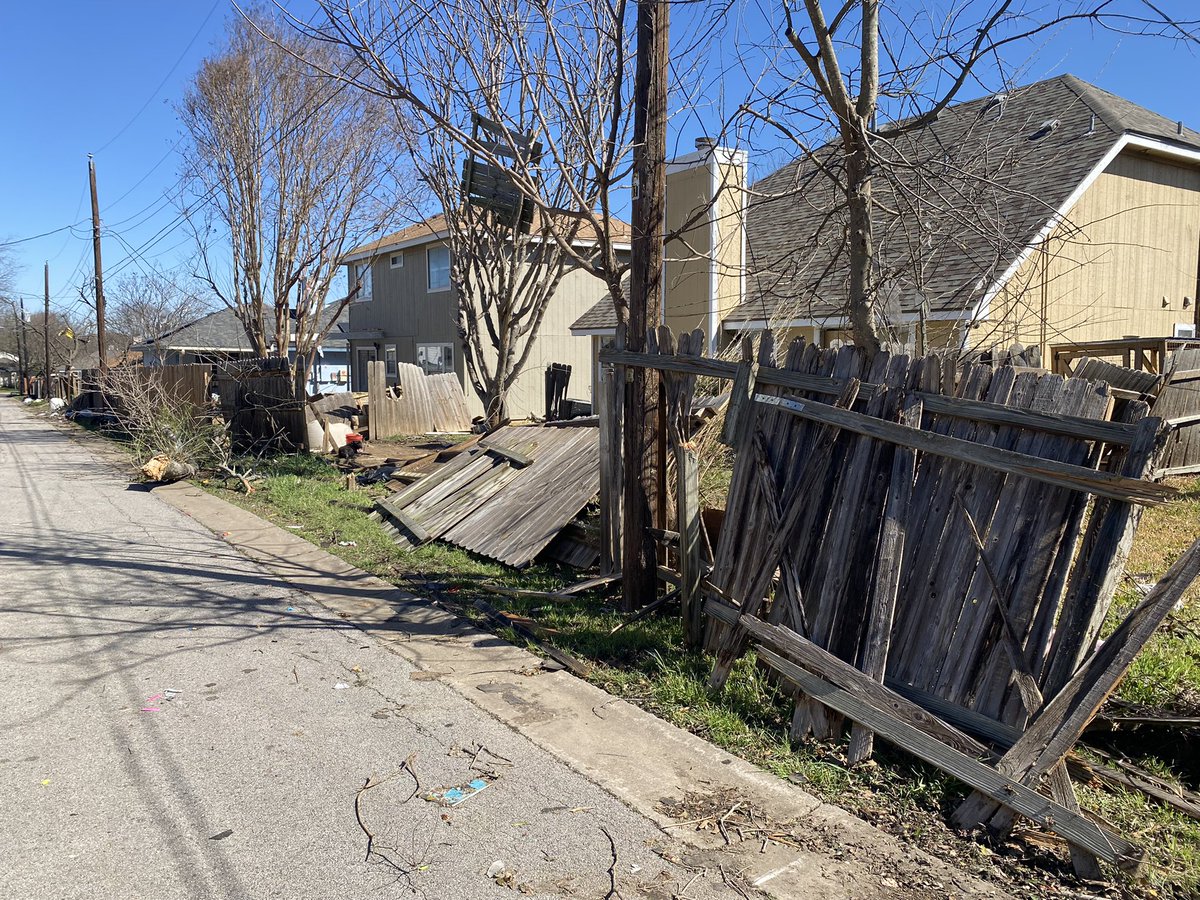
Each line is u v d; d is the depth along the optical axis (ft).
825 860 10.94
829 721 13.89
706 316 45.83
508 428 35.37
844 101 17.67
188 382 66.85
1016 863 10.85
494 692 16.66
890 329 21.80
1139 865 10.16
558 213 23.29
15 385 260.42
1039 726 11.27
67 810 12.23
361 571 26.21
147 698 16.43
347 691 16.79
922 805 12.21
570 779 13.11
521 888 10.36
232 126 59.52
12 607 22.49
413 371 65.41
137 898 10.17
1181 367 32.99
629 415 20.13
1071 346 35.19
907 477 13.75
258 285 62.44
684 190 47.73
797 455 15.64
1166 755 13.28
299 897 10.19
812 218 40.70
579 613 21.09
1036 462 12.16
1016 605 12.19
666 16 19.39
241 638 20.04
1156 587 11.16
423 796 12.62
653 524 20.56
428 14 24.62
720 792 12.66
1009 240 21.18
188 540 31.09
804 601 14.96
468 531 28.78
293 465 47.73
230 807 12.32
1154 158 44.01
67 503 39.55
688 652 17.90
